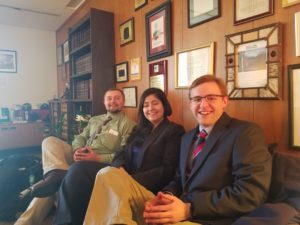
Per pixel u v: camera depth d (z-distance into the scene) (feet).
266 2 4.53
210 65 5.63
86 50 10.82
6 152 14.32
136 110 8.45
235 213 3.34
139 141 5.96
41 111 15.94
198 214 3.51
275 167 3.79
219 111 4.17
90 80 9.91
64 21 14.83
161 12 7.04
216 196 3.52
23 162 7.92
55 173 6.31
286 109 4.36
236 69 5.07
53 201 6.86
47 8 12.71
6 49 15.44
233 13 5.12
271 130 4.59
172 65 6.86
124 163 5.87
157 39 7.24
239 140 3.71
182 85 6.48
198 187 3.94
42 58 16.63
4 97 15.55
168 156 5.25
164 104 5.84
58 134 12.78
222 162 3.79
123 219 3.63
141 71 8.13
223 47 5.38
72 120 11.58
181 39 6.51
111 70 9.50
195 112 4.28
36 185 6.21
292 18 4.20
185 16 6.36
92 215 3.98
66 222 4.99
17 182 7.39
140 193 4.28
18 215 7.12
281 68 4.38
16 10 12.89
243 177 3.48
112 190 4.02
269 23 4.52
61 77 16.33
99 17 9.21
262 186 3.38
